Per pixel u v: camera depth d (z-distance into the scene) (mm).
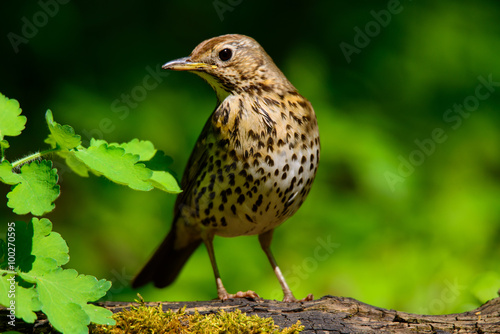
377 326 5461
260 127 6613
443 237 10758
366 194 11047
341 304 5730
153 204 10812
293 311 5668
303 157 6750
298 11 12508
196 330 5184
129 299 9891
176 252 8289
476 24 12422
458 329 5457
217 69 7047
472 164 11656
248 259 10359
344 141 10992
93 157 4684
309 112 6902
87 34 12141
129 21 12438
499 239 10953
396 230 10750
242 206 6852
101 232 10477
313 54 11836
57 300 4254
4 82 11453
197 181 7062
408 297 9984
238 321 5195
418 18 12352
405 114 11906
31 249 4480
